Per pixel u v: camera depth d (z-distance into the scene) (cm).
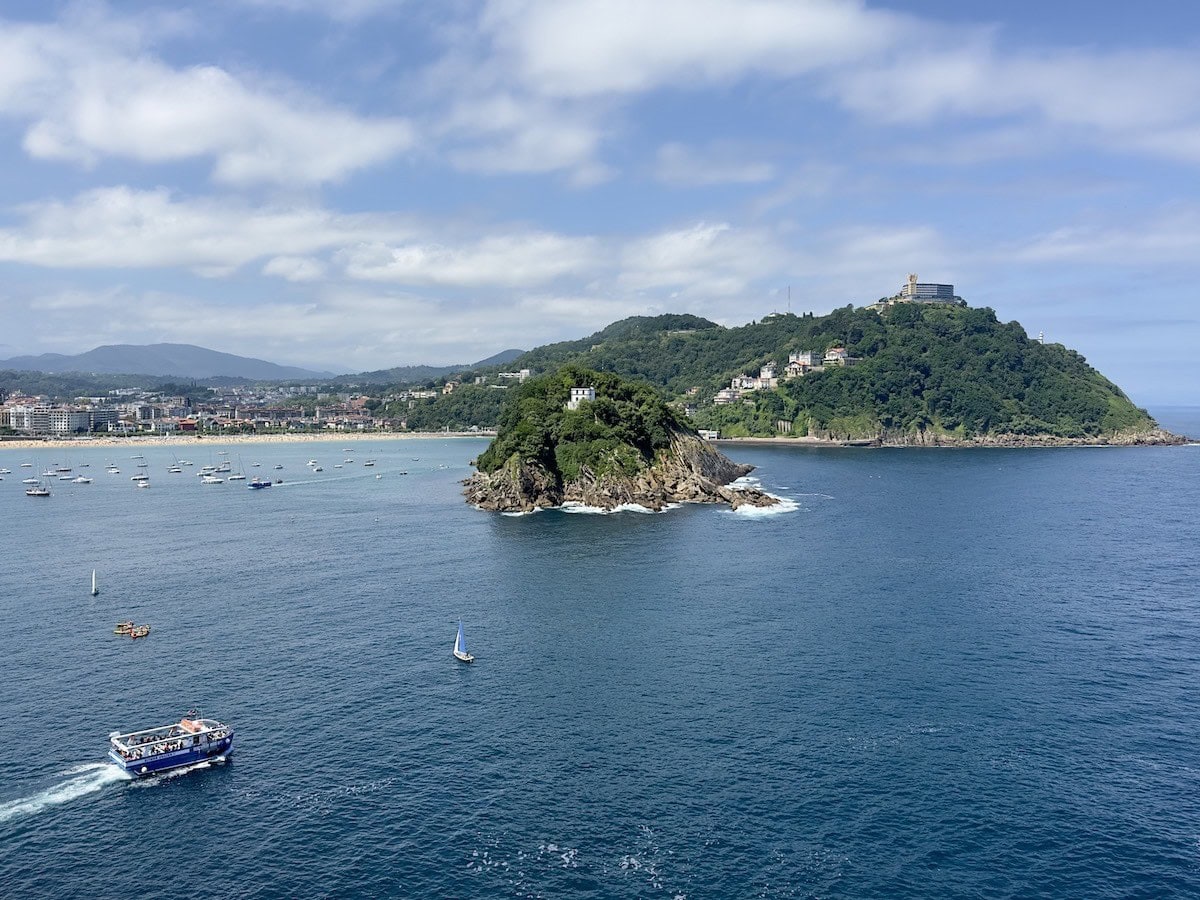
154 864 7706
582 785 8962
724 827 8225
